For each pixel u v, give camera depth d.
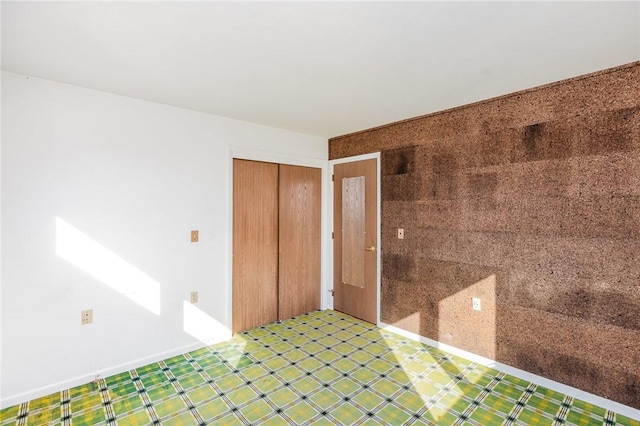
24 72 2.24
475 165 2.87
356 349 3.14
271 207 3.83
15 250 2.26
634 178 2.12
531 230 2.55
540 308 2.52
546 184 2.48
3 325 2.23
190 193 3.09
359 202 3.93
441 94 2.67
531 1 1.48
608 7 1.52
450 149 3.04
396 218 3.50
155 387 2.49
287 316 3.99
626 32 1.74
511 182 2.66
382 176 3.65
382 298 3.67
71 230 2.47
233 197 3.49
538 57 2.03
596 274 2.27
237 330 3.54
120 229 2.70
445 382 2.57
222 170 3.31
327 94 2.67
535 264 2.54
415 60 2.07
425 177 3.24
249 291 3.64
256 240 3.70
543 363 2.50
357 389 2.47
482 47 1.91
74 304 2.49
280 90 2.59
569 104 2.37
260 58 2.04
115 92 2.63
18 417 2.13
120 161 2.70
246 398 2.35
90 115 2.55
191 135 3.09
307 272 4.19
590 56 2.02
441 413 2.19
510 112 2.66
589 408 2.24
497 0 1.47
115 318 2.67
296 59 2.06
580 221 2.33
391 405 2.28
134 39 1.82
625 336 2.17
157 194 2.89
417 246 3.31
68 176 2.46
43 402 2.29
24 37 1.79
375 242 3.74
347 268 4.10
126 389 2.46
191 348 3.10
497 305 2.75
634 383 2.13
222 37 1.80
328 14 1.58
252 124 3.55
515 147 2.63
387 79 2.37
